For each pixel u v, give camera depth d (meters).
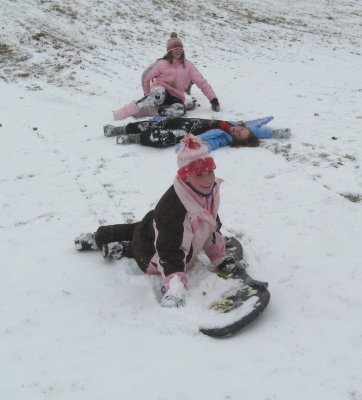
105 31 13.52
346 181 4.99
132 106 7.32
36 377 2.55
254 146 6.10
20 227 4.35
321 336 2.76
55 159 5.89
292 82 9.83
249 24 16.03
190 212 2.97
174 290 2.99
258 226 4.18
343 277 3.38
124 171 5.48
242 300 2.96
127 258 3.71
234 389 2.39
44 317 3.07
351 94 8.78
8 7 14.48
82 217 4.49
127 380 2.50
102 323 2.98
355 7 20.44
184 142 2.92
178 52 7.53
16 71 10.05
